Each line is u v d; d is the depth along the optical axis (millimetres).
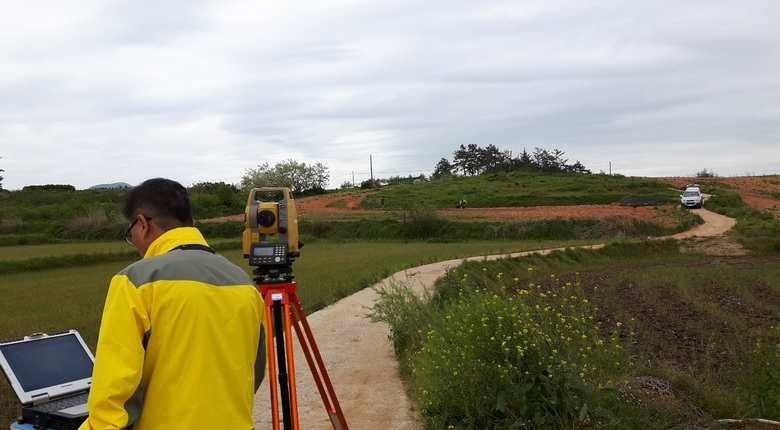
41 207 53312
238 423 2475
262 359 2887
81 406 3336
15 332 11414
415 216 44438
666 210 47000
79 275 22828
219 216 56062
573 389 5055
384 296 10148
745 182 78438
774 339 9898
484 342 5410
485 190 67125
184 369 2375
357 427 5992
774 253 29578
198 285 2479
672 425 5398
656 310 13484
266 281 3912
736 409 5930
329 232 46125
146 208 2762
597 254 27469
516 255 24406
